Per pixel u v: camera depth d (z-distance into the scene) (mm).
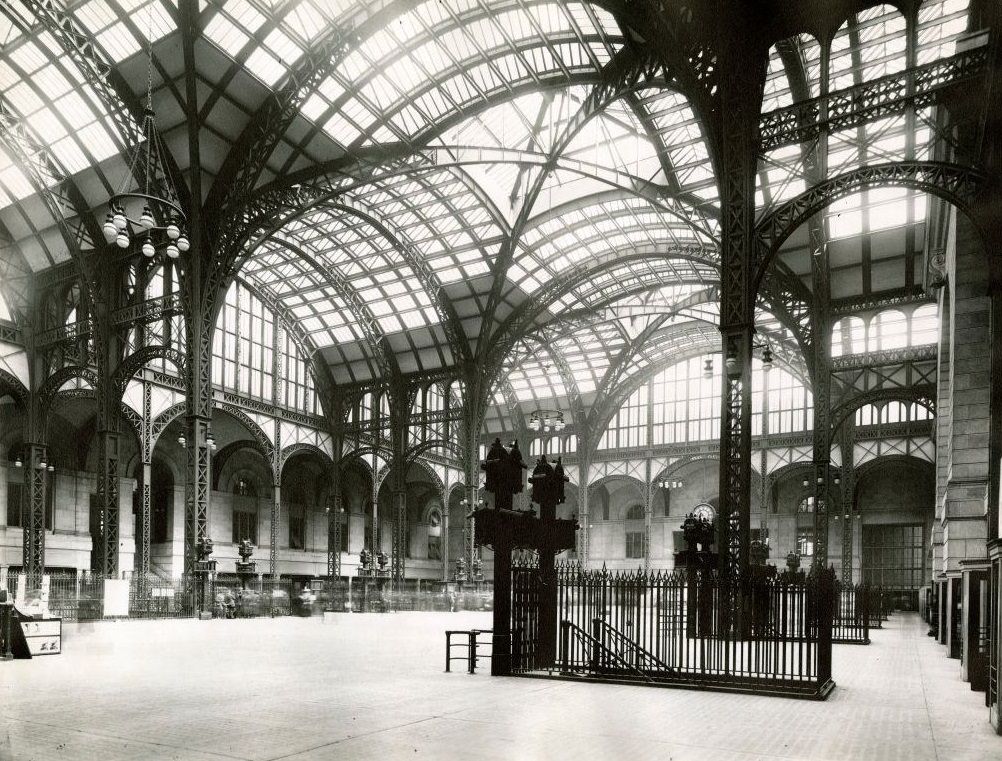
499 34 28891
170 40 28078
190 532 31359
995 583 10492
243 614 37312
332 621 34562
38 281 39031
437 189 38281
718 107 18953
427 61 30609
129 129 29281
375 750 7789
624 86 26984
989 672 10523
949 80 16953
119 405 35594
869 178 18047
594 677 13180
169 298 33344
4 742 8055
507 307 48812
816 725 9539
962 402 19172
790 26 18734
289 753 7645
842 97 18000
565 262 45844
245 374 46625
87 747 7867
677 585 14062
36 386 38344
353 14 28000
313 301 49812
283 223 34500
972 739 8953
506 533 14320
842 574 44781
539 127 34156
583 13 26547
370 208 39562
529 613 14852
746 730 9055
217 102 30453
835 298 41219
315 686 12523
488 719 9539
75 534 43062
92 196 35469
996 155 16969
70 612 32844
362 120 33125
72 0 27281
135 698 11164
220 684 12758
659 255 41312
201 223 31891
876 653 20312
